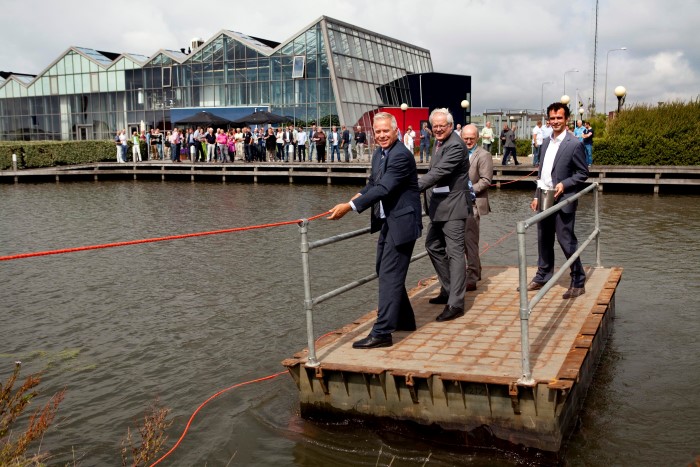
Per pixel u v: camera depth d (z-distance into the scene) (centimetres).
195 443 566
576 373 515
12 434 585
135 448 562
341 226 1809
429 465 512
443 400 530
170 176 3897
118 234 1739
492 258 1296
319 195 2769
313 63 4497
